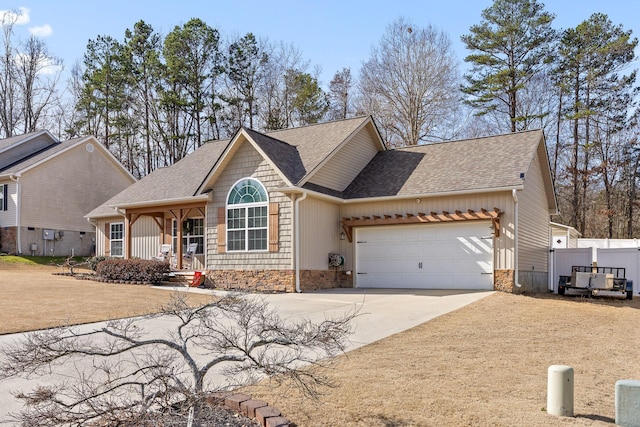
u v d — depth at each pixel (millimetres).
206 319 6270
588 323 11312
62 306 12039
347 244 18828
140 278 18594
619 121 34562
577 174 35438
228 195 18281
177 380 4621
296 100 40219
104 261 19719
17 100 39156
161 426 4402
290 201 16844
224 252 18188
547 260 20484
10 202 27266
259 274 17281
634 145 35312
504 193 15953
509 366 7484
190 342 8789
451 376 6879
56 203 28859
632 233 36062
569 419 5445
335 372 6977
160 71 38562
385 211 18109
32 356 4613
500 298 14133
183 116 40219
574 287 17109
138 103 40312
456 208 16734
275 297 15062
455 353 8203
